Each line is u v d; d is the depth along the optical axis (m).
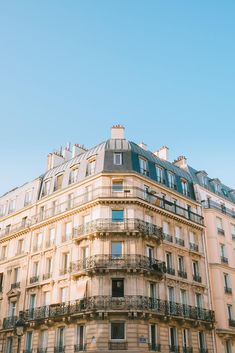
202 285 42.97
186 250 43.12
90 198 40.44
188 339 38.66
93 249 37.56
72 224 41.47
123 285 35.59
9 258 47.94
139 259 36.31
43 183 48.25
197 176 51.84
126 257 36.28
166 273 39.22
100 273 35.81
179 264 42.06
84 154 45.19
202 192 49.31
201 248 45.50
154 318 35.53
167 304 37.31
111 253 37.00
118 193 39.59
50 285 40.53
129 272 35.62
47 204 46.00
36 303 41.25
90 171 42.38
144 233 37.72
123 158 41.41
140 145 48.00
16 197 51.50
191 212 45.53
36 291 41.84
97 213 38.81
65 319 36.38
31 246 45.31
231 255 48.09
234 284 46.50
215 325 42.12
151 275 36.97
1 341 43.03
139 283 35.56
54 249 42.03
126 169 40.56
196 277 42.88
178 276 40.66
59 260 40.97
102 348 32.84
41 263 43.03
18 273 46.00
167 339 36.16
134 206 38.78
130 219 37.94
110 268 35.47
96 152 42.88
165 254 40.41
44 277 41.69
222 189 54.56
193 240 45.12
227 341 42.84
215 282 44.28
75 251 39.53
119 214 38.78
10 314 44.06
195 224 45.34
